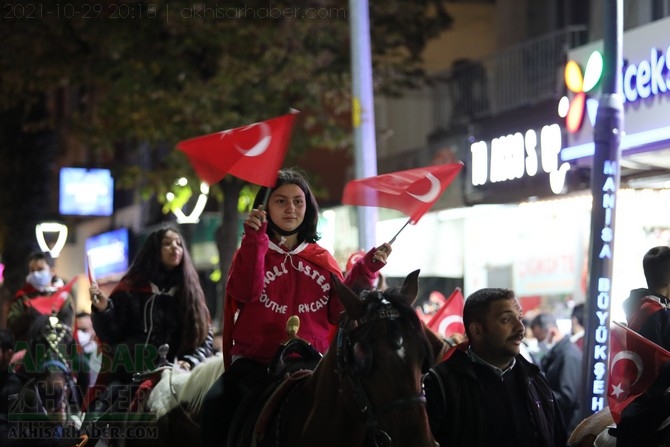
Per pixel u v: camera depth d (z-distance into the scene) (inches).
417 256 828.0
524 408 274.4
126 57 821.9
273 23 824.9
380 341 231.9
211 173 272.2
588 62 555.8
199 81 818.2
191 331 382.0
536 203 666.2
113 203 1317.7
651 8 650.8
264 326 283.6
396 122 1058.1
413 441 224.8
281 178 288.0
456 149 809.5
